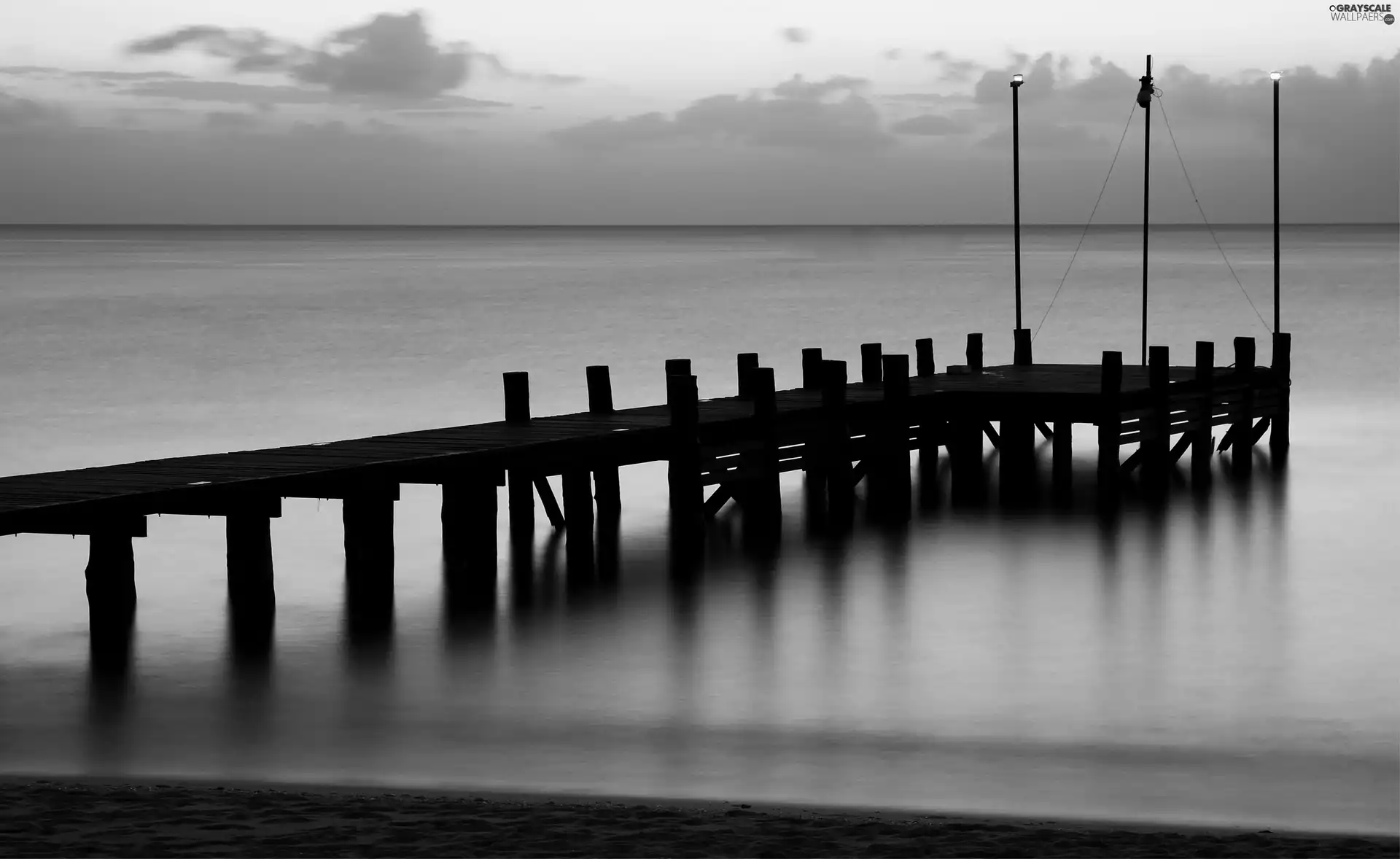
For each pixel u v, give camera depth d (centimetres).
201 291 9112
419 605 1900
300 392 4278
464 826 1111
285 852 1041
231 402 4066
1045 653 1712
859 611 1883
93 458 3156
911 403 2638
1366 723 1479
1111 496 2642
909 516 2480
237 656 1680
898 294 9025
